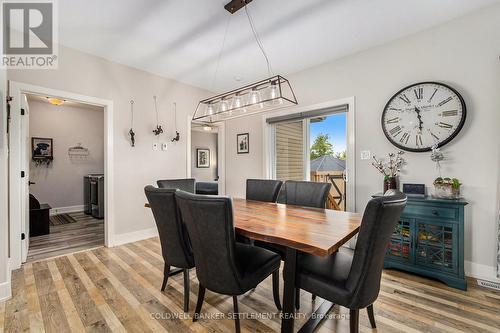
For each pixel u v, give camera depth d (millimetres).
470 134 2271
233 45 2846
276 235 1366
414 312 1741
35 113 5102
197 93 4258
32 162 5066
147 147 3609
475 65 2246
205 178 8266
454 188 2201
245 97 2434
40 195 5168
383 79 2803
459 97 2293
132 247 3184
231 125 4594
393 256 2424
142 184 3551
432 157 2410
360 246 1207
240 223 1656
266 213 1988
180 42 2770
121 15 2264
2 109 1963
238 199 2812
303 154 3674
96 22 2377
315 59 3207
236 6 2100
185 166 4070
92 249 3113
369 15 2279
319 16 2295
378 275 1311
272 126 4043
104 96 3180
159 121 3750
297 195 2500
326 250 1149
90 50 2965
